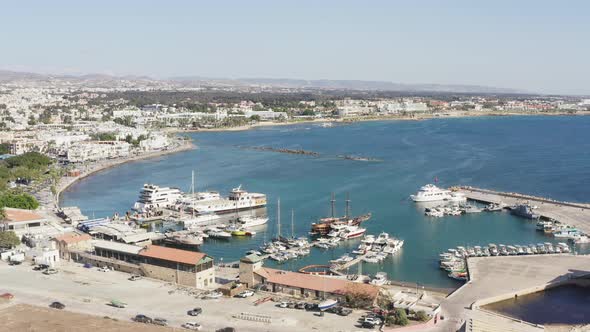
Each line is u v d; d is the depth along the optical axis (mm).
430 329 134250
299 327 132500
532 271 184500
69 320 133000
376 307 144500
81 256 187750
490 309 155625
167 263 168500
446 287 179875
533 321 148625
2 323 130750
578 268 186500
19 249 199500
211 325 133250
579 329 139000
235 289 157125
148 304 147625
